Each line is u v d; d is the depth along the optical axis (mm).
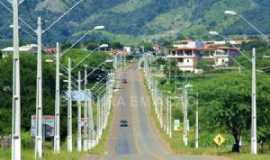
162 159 71625
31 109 119562
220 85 92375
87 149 104000
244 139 98438
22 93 120375
